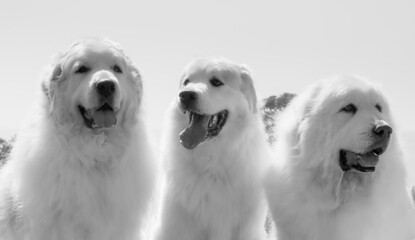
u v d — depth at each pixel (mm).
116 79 1973
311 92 2049
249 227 2248
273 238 2121
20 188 1965
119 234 2021
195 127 2182
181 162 2217
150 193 2098
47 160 1950
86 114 1985
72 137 1967
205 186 2188
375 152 1943
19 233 2010
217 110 2182
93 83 1939
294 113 2062
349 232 2000
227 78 2250
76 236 1968
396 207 2043
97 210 1975
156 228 2295
